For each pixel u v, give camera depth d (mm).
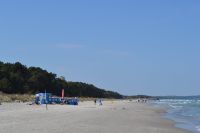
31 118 38812
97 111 64125
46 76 168625
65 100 93625
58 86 174750
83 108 75312
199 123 43531
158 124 40781
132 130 30953
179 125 40656
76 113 54438
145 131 31062
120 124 36969
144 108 91375
